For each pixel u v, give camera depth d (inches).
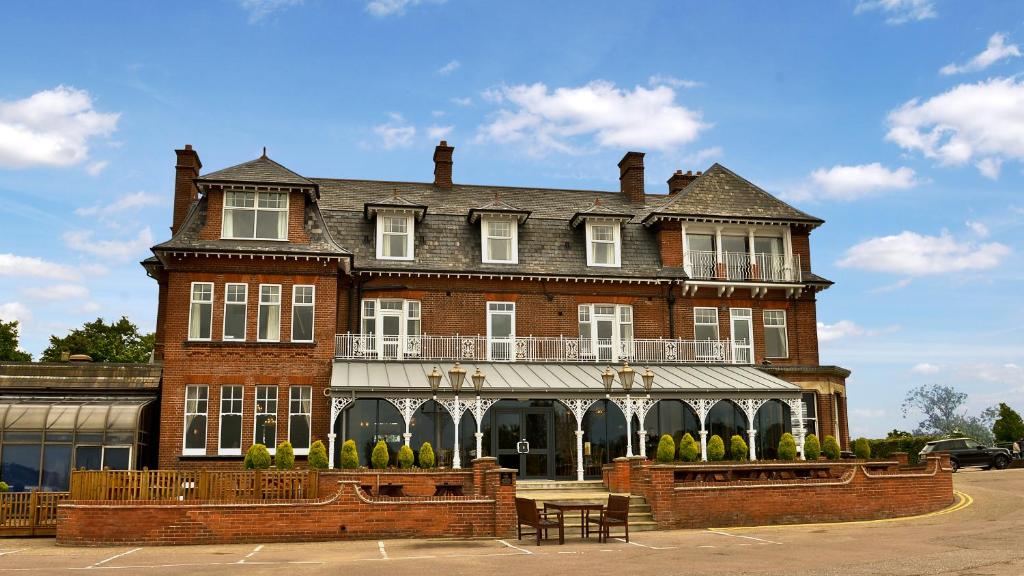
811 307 1286.9
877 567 532.7
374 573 537.6
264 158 1156.5
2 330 1782.7
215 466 1013.8
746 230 1295.5
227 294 1064.8
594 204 1317.7
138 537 720.3
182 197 1284.4
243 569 559.8
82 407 999.0
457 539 748.6
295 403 1056.2
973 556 571.2
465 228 1253.7
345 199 1306.6
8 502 795.4
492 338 1184.8
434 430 1062.4
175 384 1028.5
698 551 634.2
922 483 909.2
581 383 1058.1
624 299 1230.3
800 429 1080.2
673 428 1132.5
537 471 1082.7
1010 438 1973.4
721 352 1221.1
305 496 775.1
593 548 669.9
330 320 1077.8
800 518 850.8
